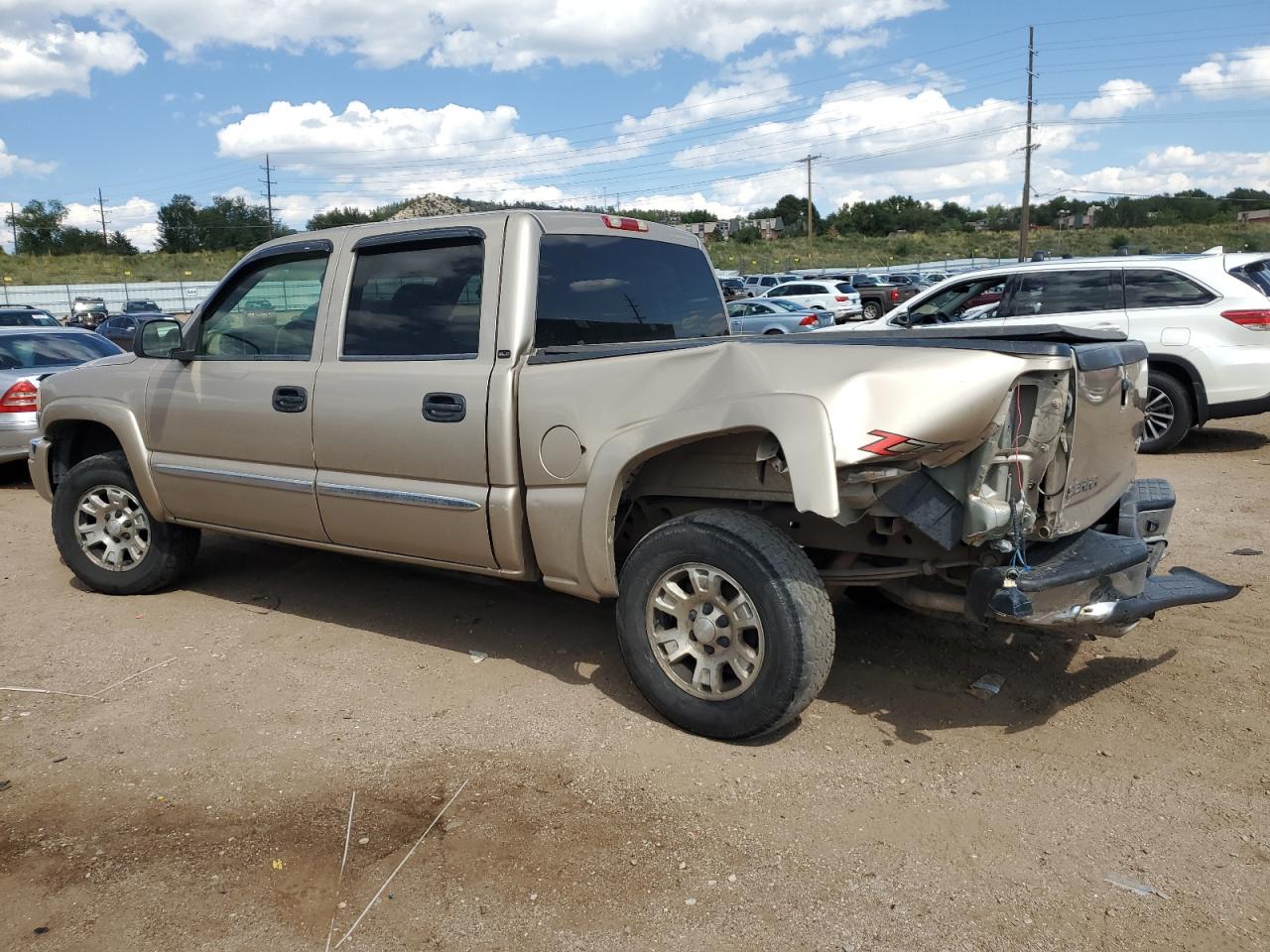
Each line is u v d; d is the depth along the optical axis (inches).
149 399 201.5
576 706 156.2
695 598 141.7
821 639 132.2
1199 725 146.4
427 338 166.1
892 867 113.5
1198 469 331.9
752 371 133.3
